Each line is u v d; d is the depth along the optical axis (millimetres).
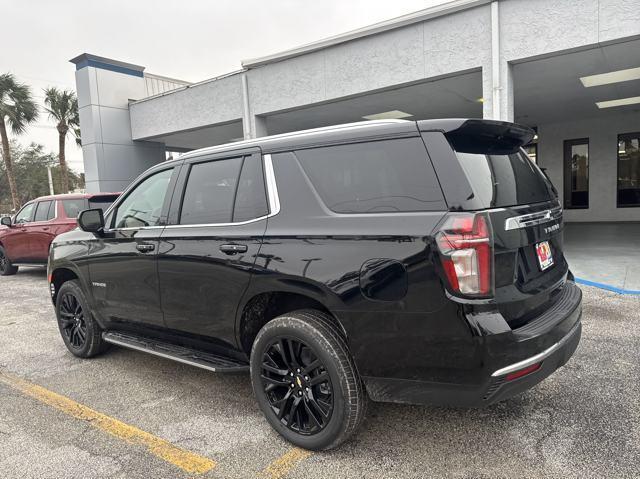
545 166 15422
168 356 3514
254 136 11312
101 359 4586
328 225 2650
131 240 3762
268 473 2564
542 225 2752
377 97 10305
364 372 2525
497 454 2643
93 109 14445
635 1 6715
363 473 2521
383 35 9086
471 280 2217
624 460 2529
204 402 3521
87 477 2588
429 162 2428
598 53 7570
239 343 3119
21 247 9789
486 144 2721
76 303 4590
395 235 2396
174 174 3648
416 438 2848
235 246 3008
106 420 3273
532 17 7492
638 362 3828
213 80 12289
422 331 2334
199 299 3266
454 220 2258
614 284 6410
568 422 2947
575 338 2719
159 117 14133
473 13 8031
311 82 10211
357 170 2666
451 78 8836
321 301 2621
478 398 2285
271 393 2945
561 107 12398
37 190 44156
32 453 2859
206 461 2711
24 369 4379
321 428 2686
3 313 6766
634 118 13781
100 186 14656
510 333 2250
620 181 14344
